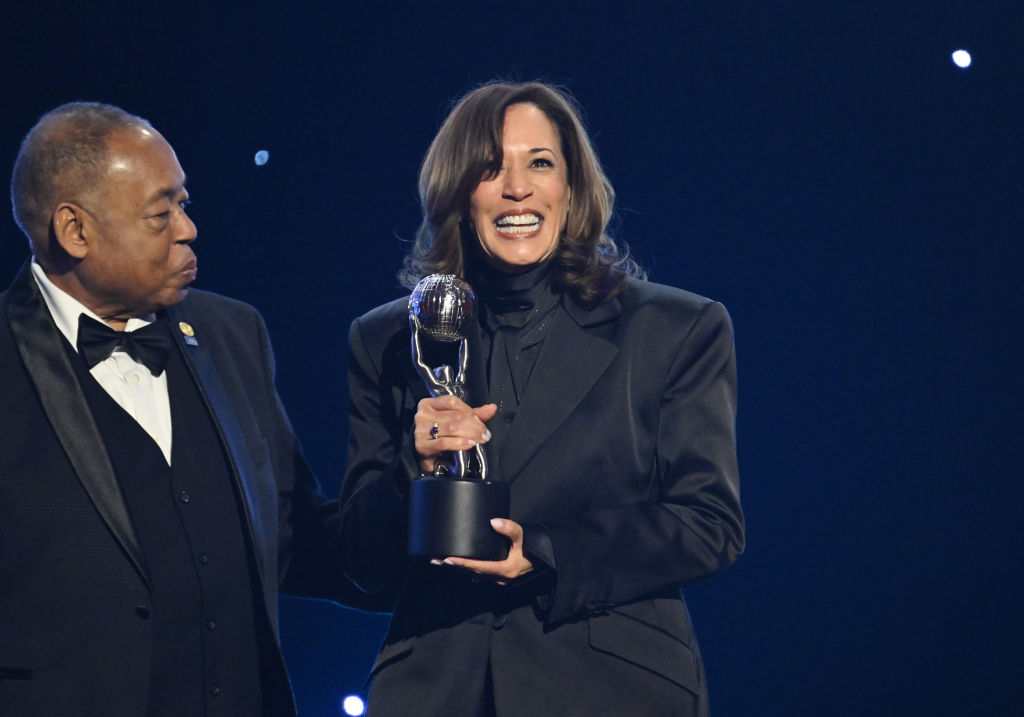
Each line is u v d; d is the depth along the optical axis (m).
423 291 8.17
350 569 8.88
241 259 21.91
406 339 9.16
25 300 8.47
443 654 8.23
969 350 21.30
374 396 9.24
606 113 21.36
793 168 21.30
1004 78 20.58
